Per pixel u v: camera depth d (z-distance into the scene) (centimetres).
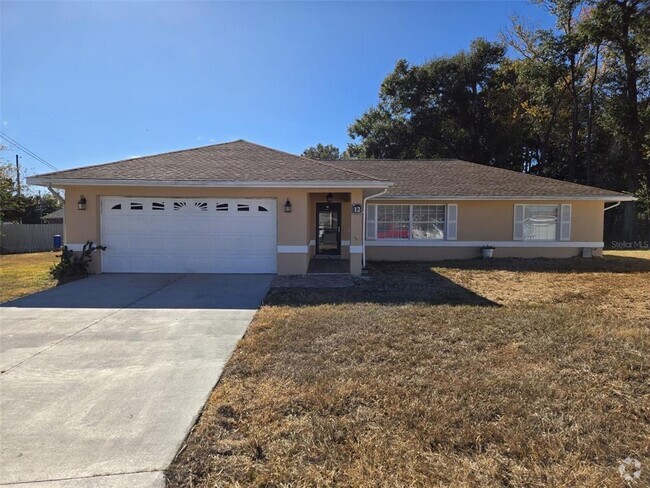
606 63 2562
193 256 1131
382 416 340
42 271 1256
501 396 375
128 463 281
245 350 504
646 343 518
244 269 1138
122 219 1116
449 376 419
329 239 1630
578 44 2394
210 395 383
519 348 505
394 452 290
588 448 294
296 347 511
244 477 267
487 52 3098
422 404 359
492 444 301
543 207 1596
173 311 712
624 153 2556
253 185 1070
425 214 1592
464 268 1327
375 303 766
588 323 618
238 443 304
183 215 1123
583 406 358
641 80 2456
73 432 320
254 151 1333
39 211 3475
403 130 3338
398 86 3306
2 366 457
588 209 1598
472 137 3195
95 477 266
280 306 743
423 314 670
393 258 1581
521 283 1040
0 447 300
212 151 1326
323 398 370
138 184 1057
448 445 299
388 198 1521
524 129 2995
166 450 296
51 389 398
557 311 702
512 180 1698
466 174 1770
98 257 1106
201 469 275
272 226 1130
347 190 1136
